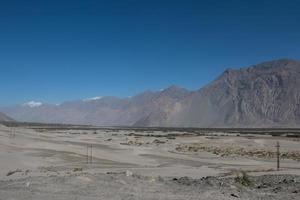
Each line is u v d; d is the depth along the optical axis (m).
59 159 50.59
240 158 58.69
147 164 48.50
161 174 33.97
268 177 27.03
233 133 144.88
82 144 75.19
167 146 78.50
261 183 23.05
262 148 75.88
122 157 55.62
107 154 57.91
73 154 55.91
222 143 85.69
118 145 76.69
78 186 18.45
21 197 15.51
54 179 20.59
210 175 33.00
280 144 83.56
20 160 46.03
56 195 16.03
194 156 60.94
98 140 91.12
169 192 17.39
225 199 15.66
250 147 77.81
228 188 18.95
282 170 38.44
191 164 49.53
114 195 16.14
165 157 57.72
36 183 19.42
